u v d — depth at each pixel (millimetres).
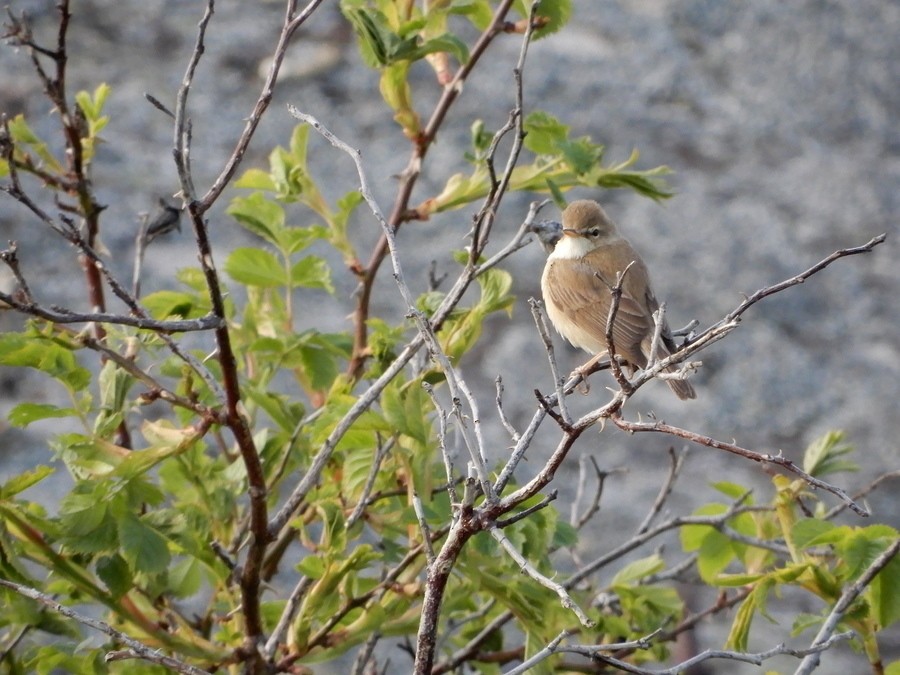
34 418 7461
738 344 21312
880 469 19188
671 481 10438
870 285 23219
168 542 7785
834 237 24078
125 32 24344
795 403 20125
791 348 21312
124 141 21453
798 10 30047
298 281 9578
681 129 25719
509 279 8711
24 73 22219
